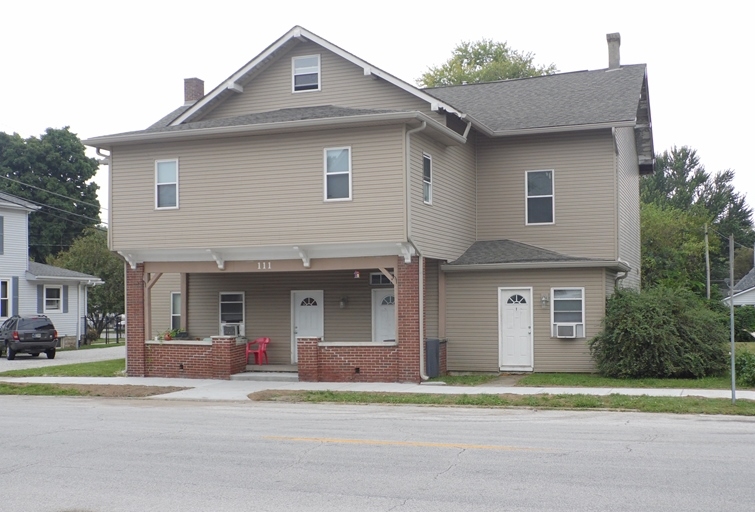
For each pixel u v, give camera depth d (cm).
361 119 2111
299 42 2584
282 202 2250
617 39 3112
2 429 1439
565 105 2734
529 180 2662
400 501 874
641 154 3372
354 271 2619
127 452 1191
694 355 2127
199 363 2394
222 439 1302
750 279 5869
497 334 2409
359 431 1384
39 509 864
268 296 2705
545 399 1761
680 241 5556
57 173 6556
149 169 2402
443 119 2411
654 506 843
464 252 2578
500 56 5931
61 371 2634
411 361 2170
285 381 2278
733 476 984
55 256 6350
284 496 904
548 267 2361
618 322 2205
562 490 917
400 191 2127
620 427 1420
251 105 2650
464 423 1487
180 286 2828
